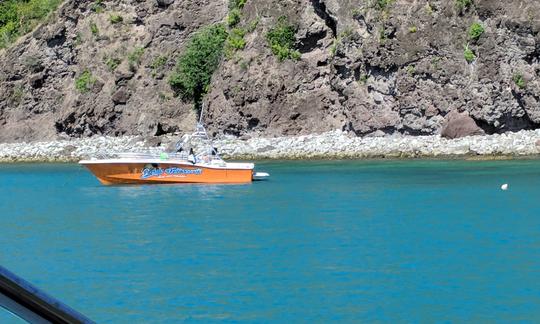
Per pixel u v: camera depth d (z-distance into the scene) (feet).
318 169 243.60
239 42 319.88
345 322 79.56
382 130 289.12
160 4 349.41
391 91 286.25
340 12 296.30
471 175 212.64
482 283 94.43
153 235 132.57
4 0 403.95
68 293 92.94
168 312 83.87
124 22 358.02
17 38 383.65
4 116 369.09
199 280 97.96
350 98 292.61
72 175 255.50
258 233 131.95
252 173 209.87
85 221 151.53
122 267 106.83
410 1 282.77
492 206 157.28
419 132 284.20
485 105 269.44
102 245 124.57
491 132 273.33
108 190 204.64
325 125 305.12
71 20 363.56
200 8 343.67
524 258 108.17
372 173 226.17
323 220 144.66
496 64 267.80
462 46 273.54
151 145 326.65
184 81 331.77
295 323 79.10
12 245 127.13
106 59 354.13
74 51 361.71
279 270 102.89
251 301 87.92
